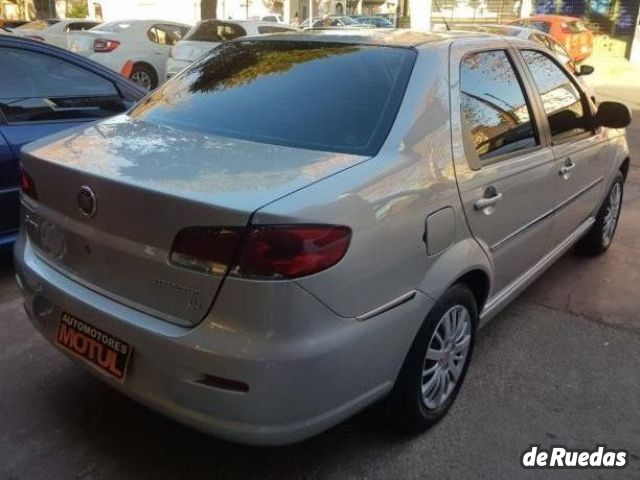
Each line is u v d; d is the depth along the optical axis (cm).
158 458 269
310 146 256
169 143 265
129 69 1287
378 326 235
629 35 2341
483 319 322
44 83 441
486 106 309
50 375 323
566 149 379
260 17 3162
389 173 240
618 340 380
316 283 211
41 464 263
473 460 273
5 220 415
